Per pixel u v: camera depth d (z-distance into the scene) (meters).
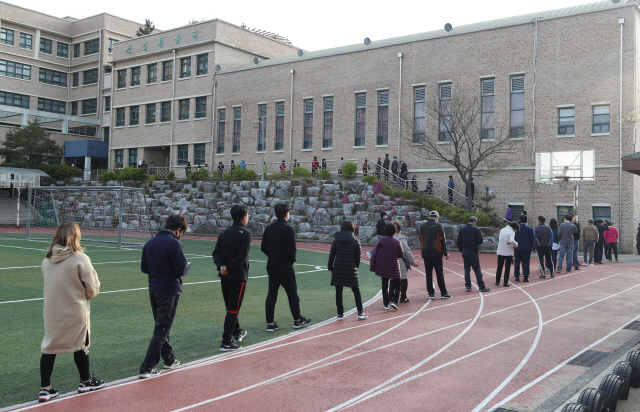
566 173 26.20
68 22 65.00
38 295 11.48
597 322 9.35
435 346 7.68
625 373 5.65
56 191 39.47
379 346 7.68
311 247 26.52
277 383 6.00
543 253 15.95
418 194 30.77
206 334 8.38
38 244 24.95
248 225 32.72
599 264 20.61
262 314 10.09
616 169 27.02
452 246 25.64
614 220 26.91
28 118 56.06
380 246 10.51
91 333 8.30
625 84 27.06
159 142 49.78
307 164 39.81
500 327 8.94
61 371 6.43
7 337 7.90
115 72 53.78
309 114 40.34
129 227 37.12
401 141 35.12
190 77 47.59
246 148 43.66
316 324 9.20
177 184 39.16
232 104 44.69
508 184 30.47
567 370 6.52
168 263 6.29
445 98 33.59
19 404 5.26
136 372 6.40
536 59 29.92
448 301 11.64
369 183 31.64
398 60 35.59
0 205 43.50
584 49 28.38
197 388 5.82
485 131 31.66
